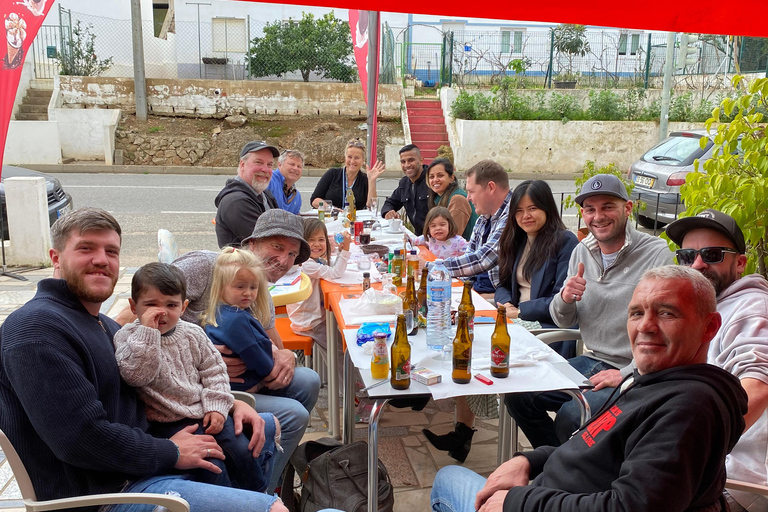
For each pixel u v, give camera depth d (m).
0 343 1.84
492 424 3.83
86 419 1.83
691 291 1.60
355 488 2.55
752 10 1.76
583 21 1.76
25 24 2.64
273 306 3.24
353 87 16.73
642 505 1.48
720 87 16.67
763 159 3.08
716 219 2.32
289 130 16.12
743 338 2.13
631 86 17.67
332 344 3.49
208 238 8.27
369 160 7.11
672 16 1.81
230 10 18.55
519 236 3.69
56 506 1.75
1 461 3.12
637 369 1.75
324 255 4.05
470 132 15.48
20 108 15.79
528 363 2.56
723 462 1.59
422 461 3.35
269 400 2.79
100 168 14.47
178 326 2.39
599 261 3.13
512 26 19.09
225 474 2.24
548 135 15.65
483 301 3.56
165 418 2.25
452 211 5.47
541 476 1.88
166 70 18.73
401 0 1.57
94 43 17.73
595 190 2.95
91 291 1.96
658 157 9.25
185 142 15.33
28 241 6.63
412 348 2.71
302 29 17.72
